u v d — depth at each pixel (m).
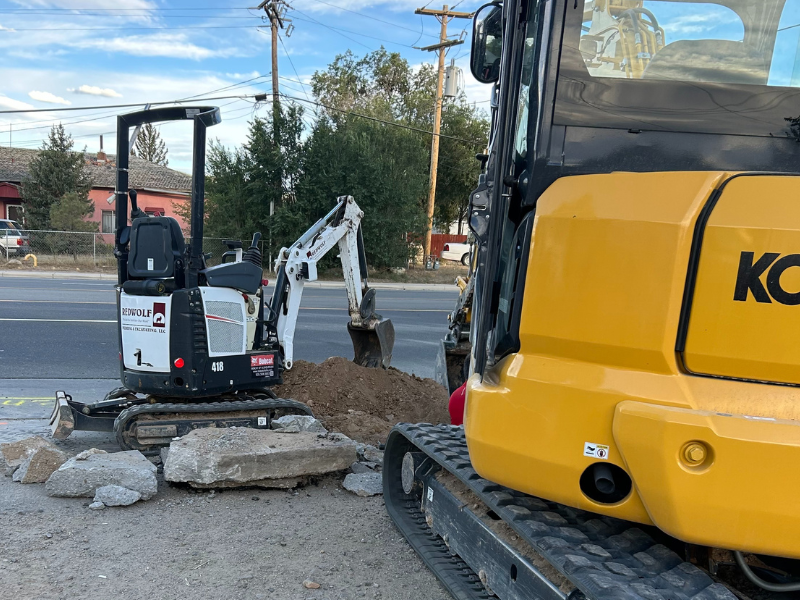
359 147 26.69
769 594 2.38
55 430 5.11
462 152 40.16
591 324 2.18
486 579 2.98
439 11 27.94
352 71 44.47
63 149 32.47
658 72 2.46
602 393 2.14
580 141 2.41
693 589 2.14
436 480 3.69
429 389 7.03
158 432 5.07
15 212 35.69
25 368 8.04
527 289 2.35
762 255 1.94
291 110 26.44
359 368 6.88
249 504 4.41
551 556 2.33
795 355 1.92
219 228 26.69
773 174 2.01
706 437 1.92
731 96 2.36
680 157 2.36
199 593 3.23
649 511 2.08
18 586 3.19
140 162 41.06
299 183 26.25
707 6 2.42
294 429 5.08
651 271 2.08
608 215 2.17
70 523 3.96
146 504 4.32
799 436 1.88
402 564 3.64
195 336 5.05
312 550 3.77
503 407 2.37
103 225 36.00
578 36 2.41
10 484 4.54
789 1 2.36
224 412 5.27
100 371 8.08
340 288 22.36
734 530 1.93
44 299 14.28
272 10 26.31
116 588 3.24
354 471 4.96
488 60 3.17
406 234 29.80
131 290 5.13
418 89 44.28
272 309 6.00
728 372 2.02
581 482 2.22
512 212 2.62
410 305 17.97
